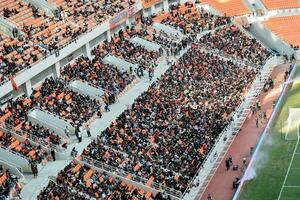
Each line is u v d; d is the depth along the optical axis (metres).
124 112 83.88
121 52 99.75
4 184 67.62
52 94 85.00
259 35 117.25
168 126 82.88
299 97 95.00
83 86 89.25
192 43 107.44
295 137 84.06
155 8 116.19
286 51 112.12
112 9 105.19
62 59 92.69
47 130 77.25
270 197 72.12
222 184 75.44
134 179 72.94
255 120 89.88
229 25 115.75
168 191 71.88
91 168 73.25
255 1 122.88
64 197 66.88
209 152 79.75
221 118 87.00
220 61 103.31
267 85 99.06
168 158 76.56
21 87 84.31
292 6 121.00
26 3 99.00
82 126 80.69
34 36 92.12
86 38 96.06
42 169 72.56
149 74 94.38
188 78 96.06
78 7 103.25
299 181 74.25
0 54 86.25
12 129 76.00
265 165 78.50
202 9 119.31
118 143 77.69
